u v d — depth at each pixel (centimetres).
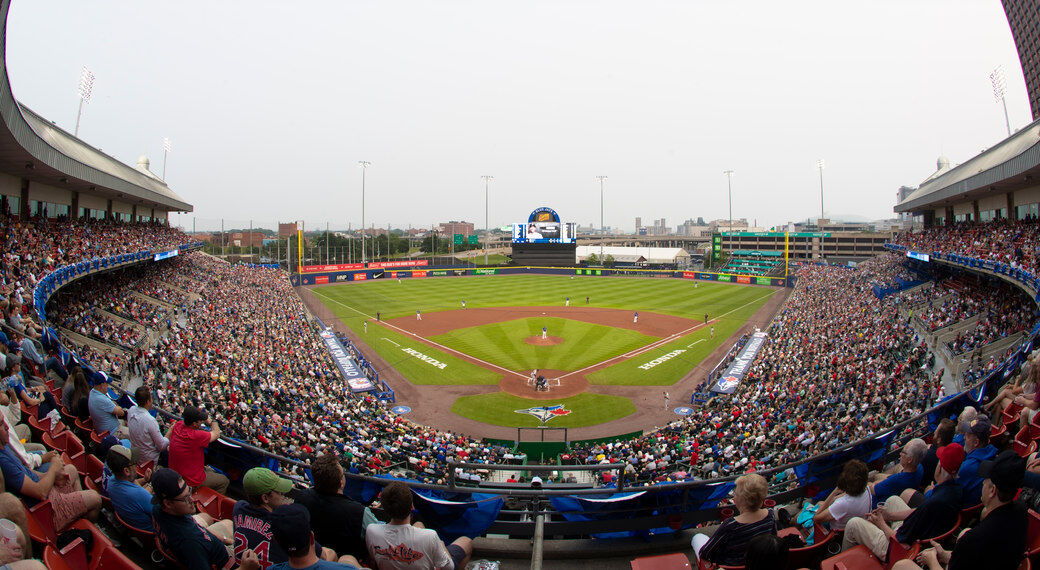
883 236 14825
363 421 2864
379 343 5016
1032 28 6738
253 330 4453
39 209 4181
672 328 5775
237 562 600
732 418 2850
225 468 1009
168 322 4022
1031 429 878
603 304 7369
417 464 2308
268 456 952
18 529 480
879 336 3928
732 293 8550
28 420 954
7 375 1054
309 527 462
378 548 546
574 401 3497
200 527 592
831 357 3666
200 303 4950
